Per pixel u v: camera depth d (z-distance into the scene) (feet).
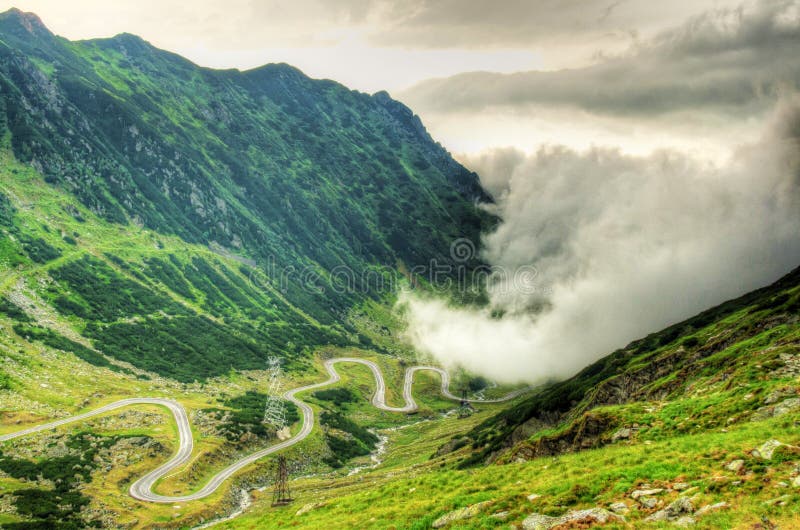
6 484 455.22
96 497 468.34
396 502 193.67
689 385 339.36
